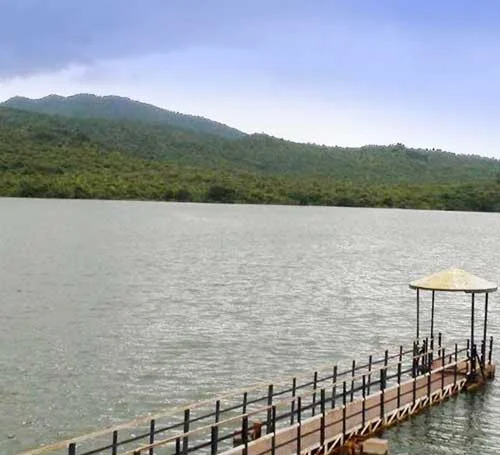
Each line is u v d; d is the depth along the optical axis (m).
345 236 184.62
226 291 83.19
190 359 49.75
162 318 64.94
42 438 34.31
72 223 189.62
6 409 38.06
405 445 32.69
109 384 43.16
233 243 153.25
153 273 97.94
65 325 60.53
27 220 193.38
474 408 38.06
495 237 195.00
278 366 48.44
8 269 96.62
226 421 27.25
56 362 47.97
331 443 29.56
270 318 66.38
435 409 37.62
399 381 36.94
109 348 52.50
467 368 43.00
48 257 113.69
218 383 43.91
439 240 180.50
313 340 57.19
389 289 88.69
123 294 78.50
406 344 56.53
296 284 91.50
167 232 174.00
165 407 39.06
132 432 35.06
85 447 33.19
